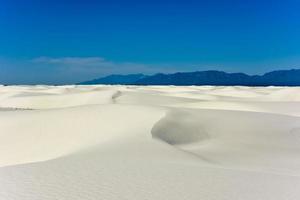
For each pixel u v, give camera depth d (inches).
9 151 773.3
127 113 976.9
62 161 468.4
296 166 597.3
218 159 635.5
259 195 341.7
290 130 976.9
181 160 517.7
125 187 348.5
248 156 682.8
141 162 466.9
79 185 352.2
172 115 978.1
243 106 1539.1
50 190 335.6
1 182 360.5
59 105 2078.0
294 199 333.1
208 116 1063.6
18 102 2192.4
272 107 1542.8
